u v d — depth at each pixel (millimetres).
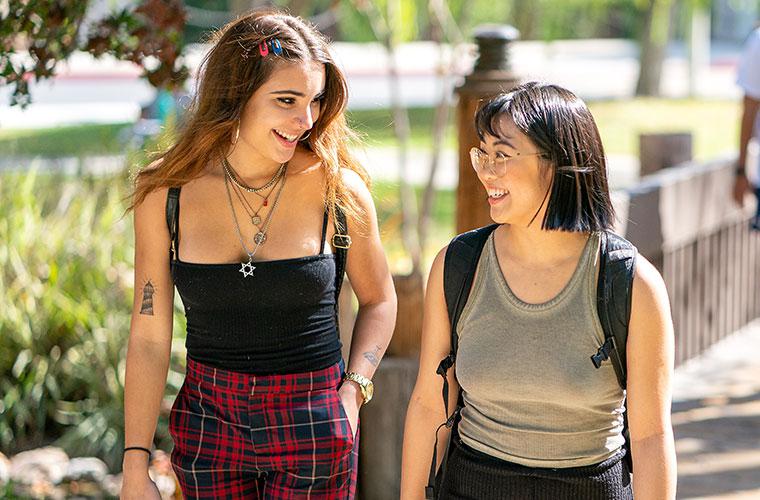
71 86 31688
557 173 2918
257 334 3449
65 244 8328
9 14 4656
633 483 2963
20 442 7883
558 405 2941
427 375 3195
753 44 7473
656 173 8375
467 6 12023
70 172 9672
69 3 4758
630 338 2914
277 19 3455
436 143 11219
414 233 12930
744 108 7562
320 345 3523
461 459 3098
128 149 8688
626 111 29750
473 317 3041
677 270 7465
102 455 7699
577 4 29391
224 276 3430
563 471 2971
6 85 5020
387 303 3785
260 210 3508
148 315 3629
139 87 31141
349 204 3596
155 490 3615
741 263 8656
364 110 23828
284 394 3467
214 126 3430
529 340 2951
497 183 2951
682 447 6336
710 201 7863
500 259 3041
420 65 38375
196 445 3506
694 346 7930
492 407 3029
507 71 5875
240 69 3398
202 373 3504
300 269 3455
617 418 3002
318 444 3467
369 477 5449
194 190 3533
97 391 7953
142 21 4984
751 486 5766
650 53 33750
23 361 7934
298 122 3398
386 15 11922
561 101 2953
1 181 8859
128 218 8477
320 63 3438
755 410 6895
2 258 8211
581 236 2967
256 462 3473
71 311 8055
